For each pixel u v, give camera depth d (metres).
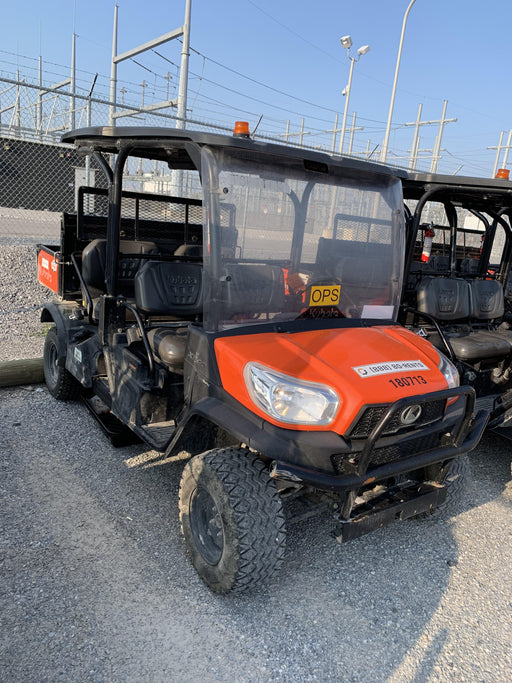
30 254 8.82
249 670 2.12
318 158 2.74
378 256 3.13
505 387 4.29
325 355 2.53
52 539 2.82
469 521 3.36
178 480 3.52
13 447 3.79
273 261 2.75
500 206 4.71
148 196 4.89
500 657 2.29
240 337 2.64
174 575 2.64
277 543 2.38
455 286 4.28
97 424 4.23
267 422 2.30
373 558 2.93
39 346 6.06
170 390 3.22
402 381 2.46
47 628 2.23
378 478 2.36
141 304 3.18
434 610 2.55
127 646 2.18
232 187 2.57
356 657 2.23
